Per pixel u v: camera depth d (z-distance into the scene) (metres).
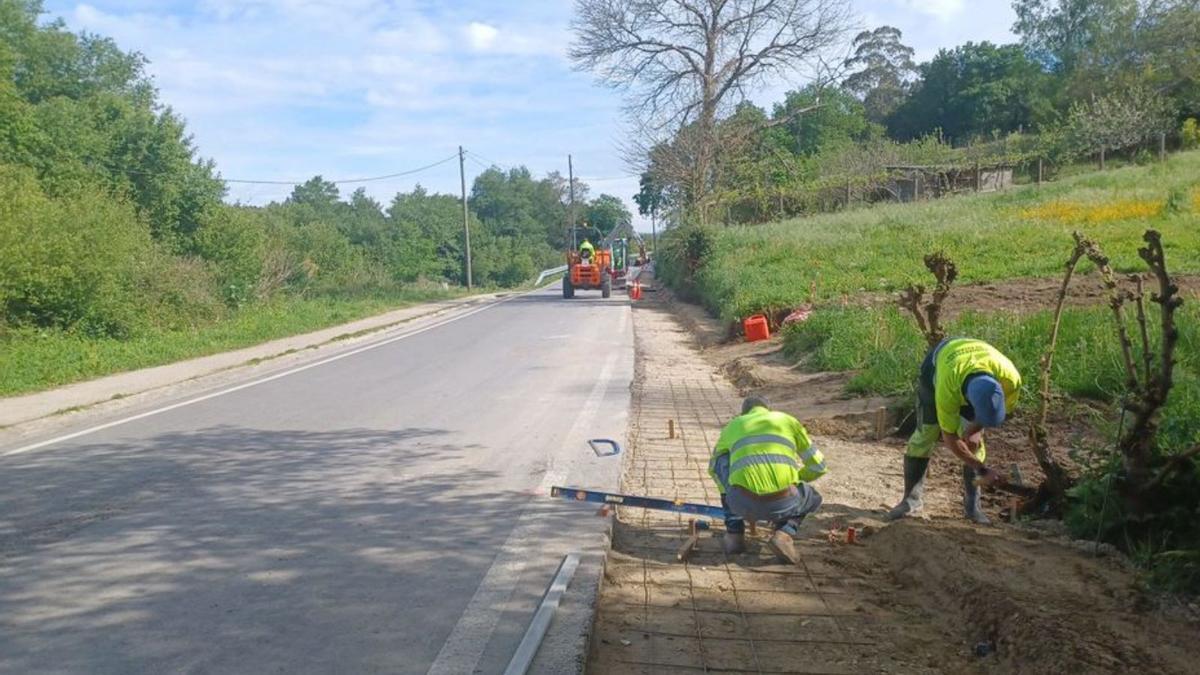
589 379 13.84
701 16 37.41
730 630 4.73
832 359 13.00
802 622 4.84
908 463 6.52
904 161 48.66
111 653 4.35
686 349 18.81
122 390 13.47
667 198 41.56
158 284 22.91
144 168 31.41
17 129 27.50
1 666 4.21
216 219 31.55
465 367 15.71
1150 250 5.13
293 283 38.50
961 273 20.59
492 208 112.62
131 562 5.66
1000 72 69.56
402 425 10.27
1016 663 4.20
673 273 37.12
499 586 5.23
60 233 18.53
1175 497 5.36
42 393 13.36
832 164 48.19
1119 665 3.93
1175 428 5.87
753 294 20.17
